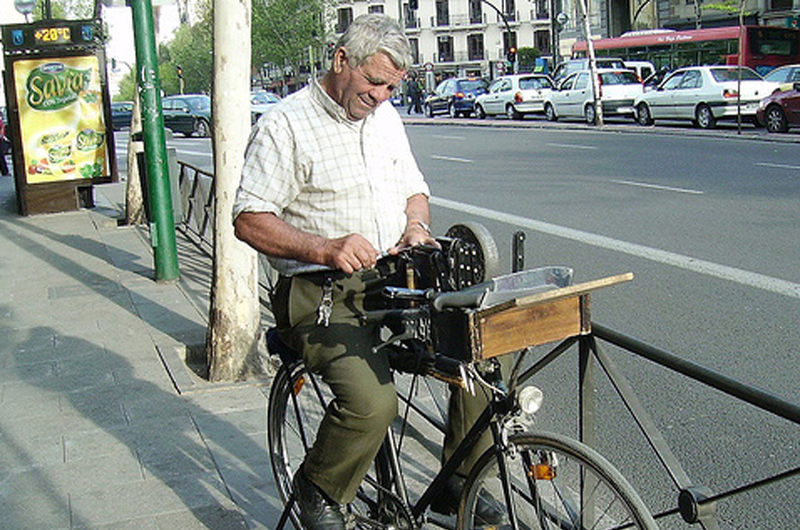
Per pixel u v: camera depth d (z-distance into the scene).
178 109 33.69
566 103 28.61
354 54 2.70
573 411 5.11
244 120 5.46
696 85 23.38
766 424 4.71
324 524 2.97
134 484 4.13
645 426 2.67
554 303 2.43
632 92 27.28
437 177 15.85
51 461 4.43
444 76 85.12
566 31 56.47
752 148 17.25
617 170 15.02
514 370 2.59
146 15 8.16
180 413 5.01
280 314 2.96
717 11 42.62
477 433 2.71
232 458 4.38
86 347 6.38
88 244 10.73
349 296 2.86
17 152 13.16
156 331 6.70
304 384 3.42
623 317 6.66
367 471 2.95
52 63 13.13
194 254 9.95
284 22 66.88
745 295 7.00
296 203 2.90
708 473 4.21
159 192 8.33
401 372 2.87
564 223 10.52
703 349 5.87
